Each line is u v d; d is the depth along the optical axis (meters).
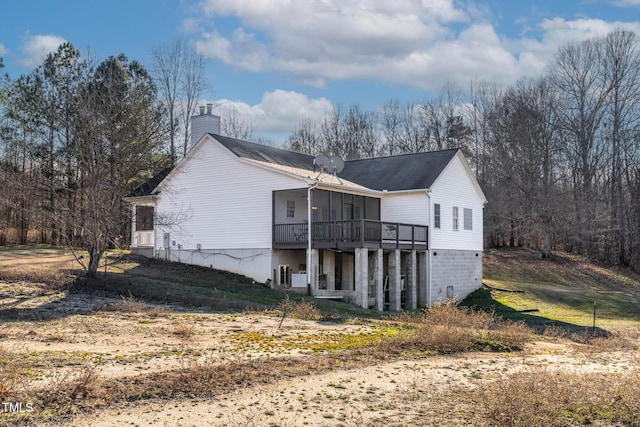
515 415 8.65
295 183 25.88
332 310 21.86
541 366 13.06
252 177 27.36
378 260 25.91
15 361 10.20
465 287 33.16
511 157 46.34
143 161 26.53
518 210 45.00
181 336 14.16
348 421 8.31
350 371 11.55
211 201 28.70
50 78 31.52
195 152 29.39
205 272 27.38
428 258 29.64
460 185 33.34
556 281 39.50
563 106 46.94
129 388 9.06
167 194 30.33
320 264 27.45
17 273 21.61
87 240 22.28
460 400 9.62
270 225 26.67
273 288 26.30
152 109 28.20
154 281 23.78
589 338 20.02
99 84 26.50
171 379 9.71
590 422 8.58
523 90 48.56
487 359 13.95
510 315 27.80
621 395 9.80
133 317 16.62
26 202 36.22
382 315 23.00
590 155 46.91
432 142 59.41
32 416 7.64
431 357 13.80
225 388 9.63
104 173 23.56
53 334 13.26
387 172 32.88
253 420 8.08
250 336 14.62
